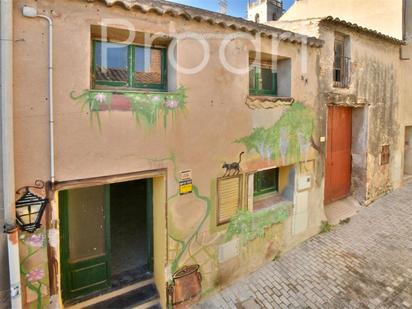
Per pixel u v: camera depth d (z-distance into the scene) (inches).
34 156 128.3
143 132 156.8
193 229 183.5
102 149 144.7
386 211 332.5
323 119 268.5
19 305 126.6
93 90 140.0
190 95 172.9
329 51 266.8
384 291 202.7
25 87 124.2
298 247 256.1
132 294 181.0
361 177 342.3
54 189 133.6
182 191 175.2
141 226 269.9
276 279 215.6
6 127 118.2
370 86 328.5
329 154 315.9
